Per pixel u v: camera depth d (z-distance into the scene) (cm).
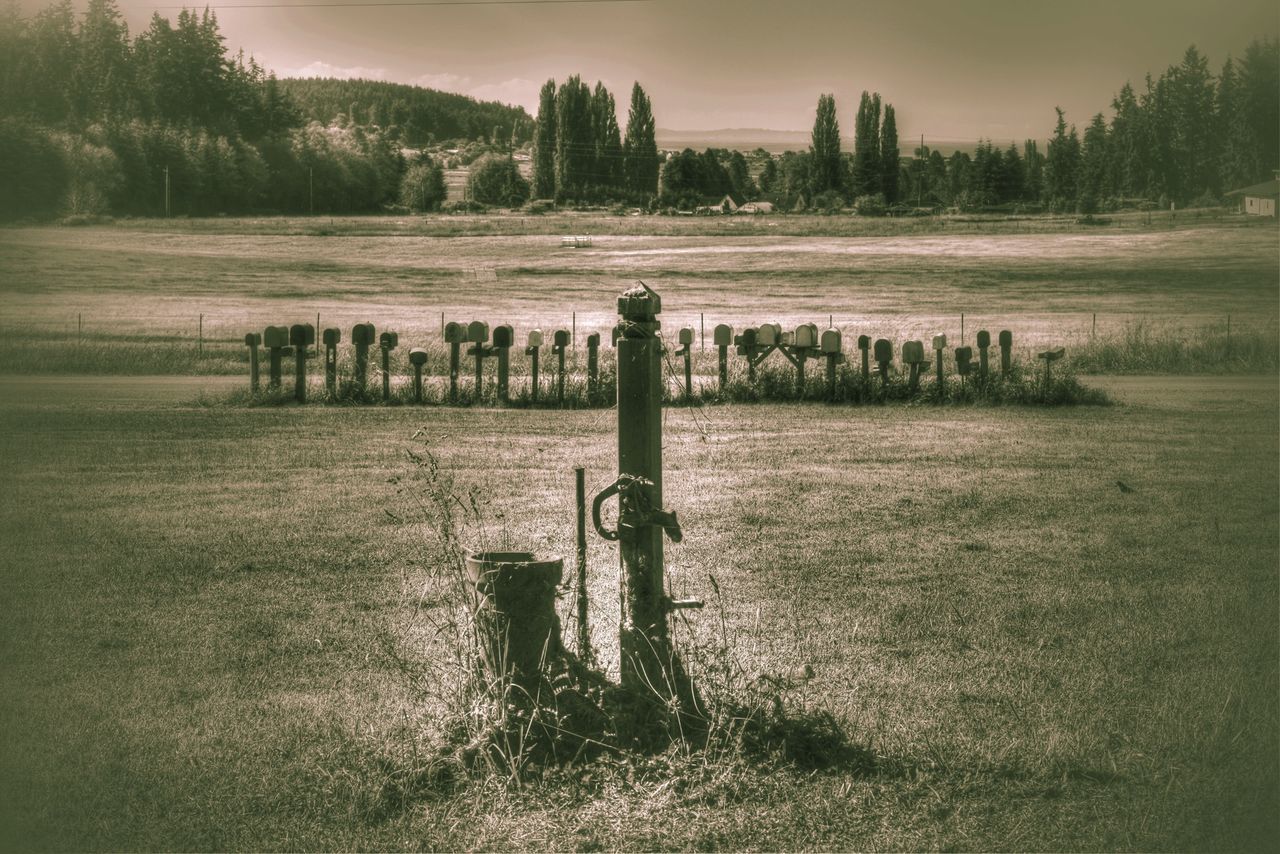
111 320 5522
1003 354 2317
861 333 4834
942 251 10475
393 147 19938
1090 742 527
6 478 1327
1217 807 468
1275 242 10219
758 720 511
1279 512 1151
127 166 14600
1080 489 1276
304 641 711
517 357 2920
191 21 18338
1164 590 844
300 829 450
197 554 951
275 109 19850
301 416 1956
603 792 465
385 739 511
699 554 953
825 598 816
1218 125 13038
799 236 12431
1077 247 10512
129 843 442
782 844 436
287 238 11850
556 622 507
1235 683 620
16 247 9794
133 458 1477
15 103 14612
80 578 874
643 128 19000
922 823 451
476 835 441
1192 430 1803
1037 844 438
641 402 515
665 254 10450
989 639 716
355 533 1030
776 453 1547
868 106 17950
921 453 1548
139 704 598
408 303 6888
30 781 496
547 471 1374
